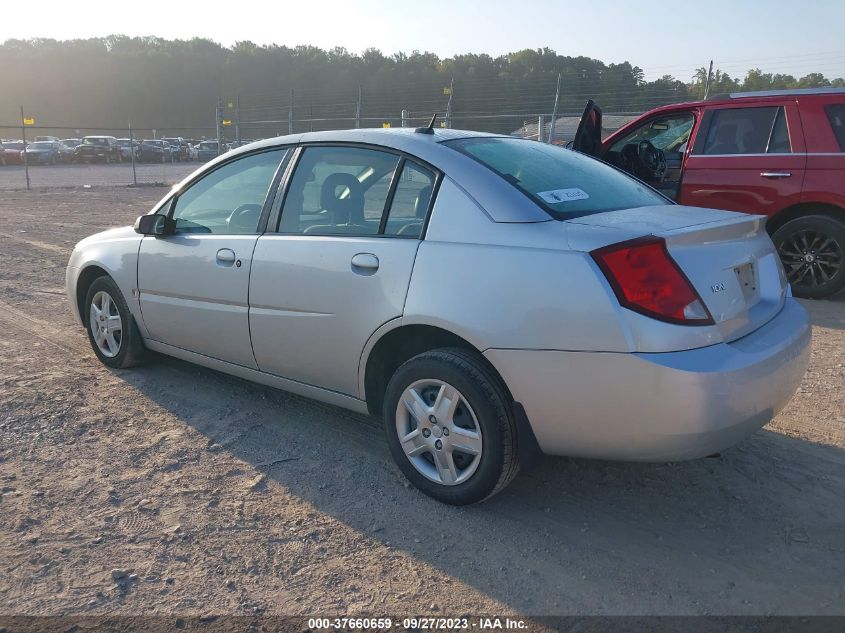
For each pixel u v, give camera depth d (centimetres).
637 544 293
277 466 359
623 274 268
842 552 287
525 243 290
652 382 263
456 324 298
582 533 301
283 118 2756
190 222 433
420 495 332
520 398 290
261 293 376
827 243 676
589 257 273
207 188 428
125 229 486
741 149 699
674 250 276
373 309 327
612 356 268
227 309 398
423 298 309
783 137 678
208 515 313
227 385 466
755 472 351
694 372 261
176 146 5059
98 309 498
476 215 308
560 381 279
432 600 259
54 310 671
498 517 313
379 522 309
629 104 1792
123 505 320
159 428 402
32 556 282
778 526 305
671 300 267
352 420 415
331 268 344
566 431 287
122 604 255
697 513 316
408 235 326
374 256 329
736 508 320
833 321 623
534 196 312
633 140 795
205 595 261
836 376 486
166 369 495
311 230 366
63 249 1048
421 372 315
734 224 306
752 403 276
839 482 341
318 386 371
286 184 383
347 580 270
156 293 443
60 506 319
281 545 292
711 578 271
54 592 261
